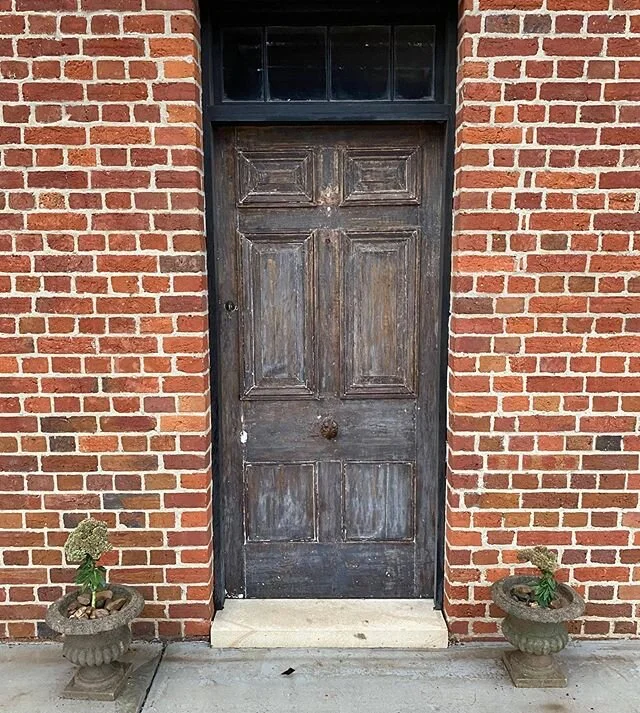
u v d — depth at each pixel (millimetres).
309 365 3059
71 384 2775
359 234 2975
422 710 2521
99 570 2568
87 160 2662
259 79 2887
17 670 2746
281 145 2934
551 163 2668
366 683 2682
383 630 2920
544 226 2699
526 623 2594
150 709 2527
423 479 3119
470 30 2600
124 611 2512
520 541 2879
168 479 2832
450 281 2877
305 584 3176
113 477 2832
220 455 3070
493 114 2643
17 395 2779
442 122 2846
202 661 2811
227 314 3023
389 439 3105
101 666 2609
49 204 2680
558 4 2590
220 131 2914
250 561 3174
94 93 2631
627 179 2674
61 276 2717
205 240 2836
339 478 3133
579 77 2625
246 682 2682
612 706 2545
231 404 3082
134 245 2705
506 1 2584
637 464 2830
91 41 2607
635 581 2900
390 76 2891
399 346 3045
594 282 2729
